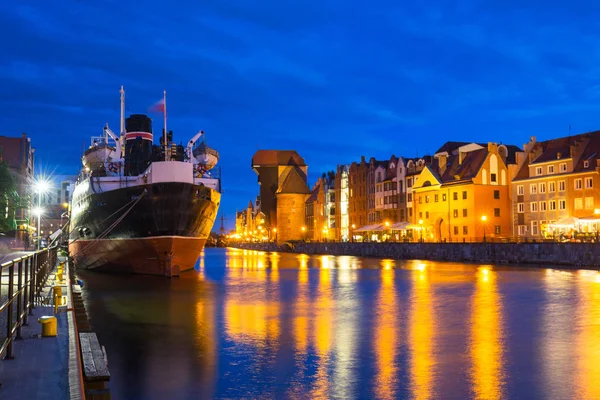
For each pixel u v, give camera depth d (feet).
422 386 53.26
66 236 290.15
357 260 322.55
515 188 321.52
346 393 51.75
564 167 290.35
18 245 288.10
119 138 207.92
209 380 56.75
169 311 105.40
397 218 402.93
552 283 151.02
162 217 173.37
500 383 53.72
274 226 626.23
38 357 39.37
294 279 181.78
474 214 323.16
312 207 555.69
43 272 92.02
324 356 65.98
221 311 105.29
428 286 148.66
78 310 78.07
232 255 453.99
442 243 296.51
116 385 55.36
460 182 333.62
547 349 67.82
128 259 187.21
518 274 185.26
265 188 631.15
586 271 195.93
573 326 83.51
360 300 120.37
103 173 199.31
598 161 268.00
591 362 61.41
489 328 82.58
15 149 374.02
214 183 197.36
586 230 252.21
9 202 217.77
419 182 371.76
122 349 71.36
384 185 416.87
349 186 471.62
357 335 78.84
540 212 303.48
